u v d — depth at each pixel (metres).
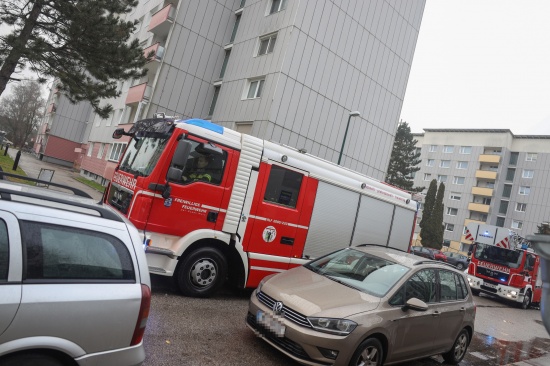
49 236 2.57
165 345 4.43
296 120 19.48
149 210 5.80
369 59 22.61
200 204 6.20
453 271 6.23
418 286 5.35
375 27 22.77
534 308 17.27
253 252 6.82
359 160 22.66
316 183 7.73
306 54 19.62
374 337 4.54
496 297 17.53
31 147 66.81
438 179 59.34
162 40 26.22
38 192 2.91
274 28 20.11
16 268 2.37
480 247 16.78
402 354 4.93
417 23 25.45
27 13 14.12
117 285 2.77
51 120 42.78
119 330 2.71
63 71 14.44
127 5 15.52
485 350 7.65
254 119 19.34
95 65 14.80
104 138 30.05
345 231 8.31
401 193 9.83
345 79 21.44
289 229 7.29
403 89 24.89
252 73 20.56
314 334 4.24
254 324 4.88
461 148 58.47
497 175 54.22
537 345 9.35
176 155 5.77
